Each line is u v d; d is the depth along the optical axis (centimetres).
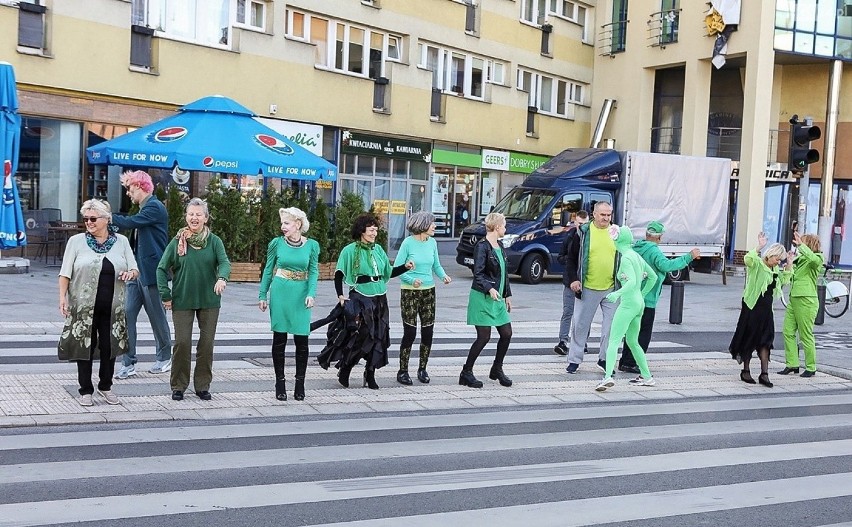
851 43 3641
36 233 2208
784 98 3909
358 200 2336
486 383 1147
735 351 1286
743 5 3534
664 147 4000
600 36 4134
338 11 2973
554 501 679
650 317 1269
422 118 3309
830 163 3684
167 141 2008
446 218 3497
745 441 921
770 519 661
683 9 3744
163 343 1049
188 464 724
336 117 2961
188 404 923
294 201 2216
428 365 1246
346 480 705
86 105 2286
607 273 1229
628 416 1020
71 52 2227
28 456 723
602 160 2705
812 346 1355
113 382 1000
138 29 2375
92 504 614
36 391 931
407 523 611
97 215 855
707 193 2875
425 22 3309
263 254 2130
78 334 858
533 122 3869
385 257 1062
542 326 1733
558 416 998
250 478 696
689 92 3725
